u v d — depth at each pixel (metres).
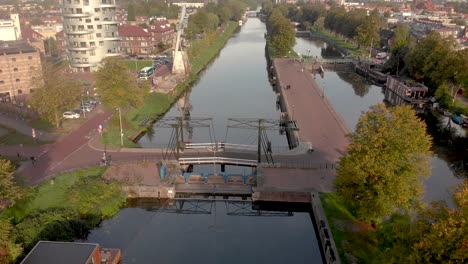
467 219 30.14
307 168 69.81
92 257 43.94
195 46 175.00
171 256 52.31
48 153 75.56
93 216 57.66
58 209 56.09
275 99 125.81
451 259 30.38
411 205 49.78
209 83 146.00
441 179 74.88
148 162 73.06
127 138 86.44
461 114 108.56
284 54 180.88
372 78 160.00
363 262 46.22
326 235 51.34
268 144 81.25
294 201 62.75
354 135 52.28
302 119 94.50
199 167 76.88
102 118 95.94
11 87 112.94
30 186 60.53
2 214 50.84
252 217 61.78
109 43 153.25
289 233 58.06
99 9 146.88
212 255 52.78
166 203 64.50
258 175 67.06
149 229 58.16
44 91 85.88
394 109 50.94
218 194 65.94
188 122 93.25
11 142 80.50
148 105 107.19
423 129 49.03
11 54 110.69
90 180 63.38
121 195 63.47
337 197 60.50
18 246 45.59
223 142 88.19
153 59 173.25
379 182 48.06
